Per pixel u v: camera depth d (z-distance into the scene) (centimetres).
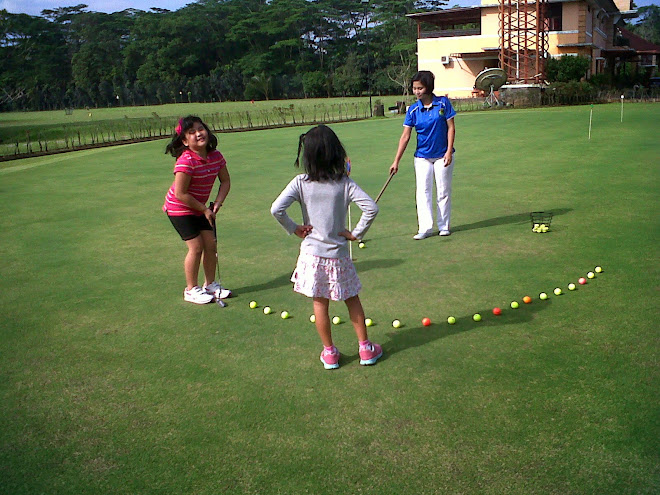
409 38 8169
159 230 793
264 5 10400
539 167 1106
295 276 383
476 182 1003
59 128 3172
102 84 8194
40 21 9169
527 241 660
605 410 325
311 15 9450
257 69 8175
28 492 281
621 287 508
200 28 8950
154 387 375
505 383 360
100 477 291
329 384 370
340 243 371
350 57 7631
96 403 359
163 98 7925
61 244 734
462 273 566
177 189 492
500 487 270
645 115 1956
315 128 359
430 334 436
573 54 3631
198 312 499
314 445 308
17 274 618
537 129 1711
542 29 3334
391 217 810
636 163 1083
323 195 361
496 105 3105
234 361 406
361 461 294
